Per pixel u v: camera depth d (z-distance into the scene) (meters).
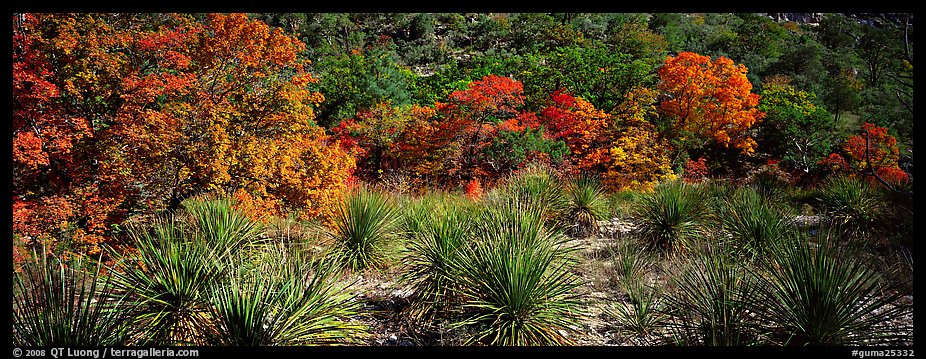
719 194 11.42
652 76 34.81
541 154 20.30
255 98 12.56
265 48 12.31
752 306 4.25
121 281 4.75
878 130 22.67
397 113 23.30
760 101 38.59
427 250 5.79
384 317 5.39
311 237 7.90
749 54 65.94
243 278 4.69
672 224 8.04
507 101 24.11
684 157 24.19
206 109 11.29
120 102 11.84
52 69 10.89
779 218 7.95
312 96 12.95
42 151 9.88
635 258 7.10
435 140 22.16
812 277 4.04
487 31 78.12
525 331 4.55
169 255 4.79
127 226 9.02
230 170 11.05
